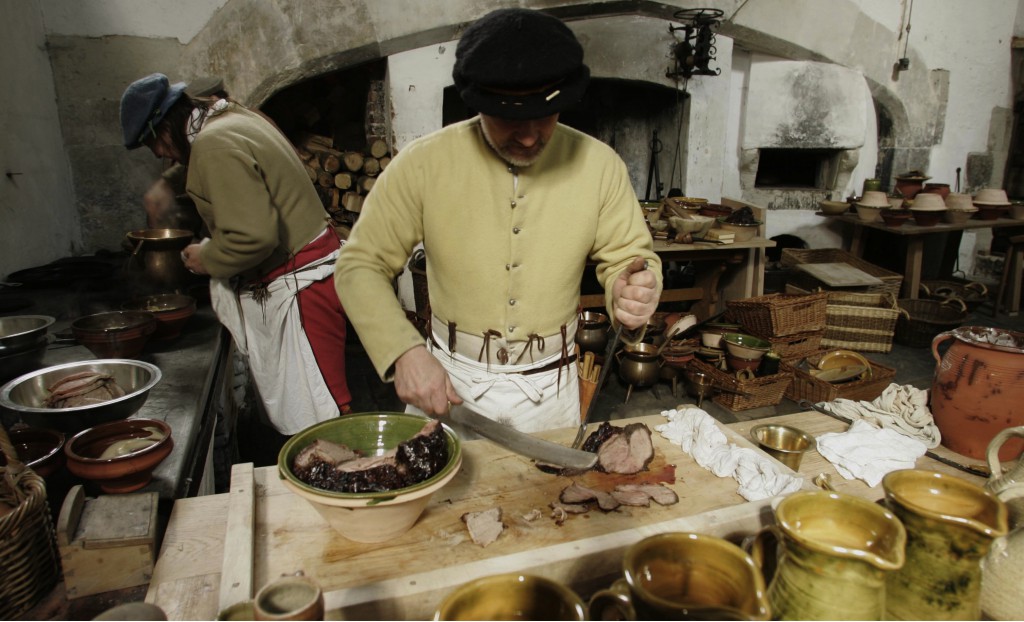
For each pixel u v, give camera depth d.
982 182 6.14
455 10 4.05
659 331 3.86
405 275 4.36
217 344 2.37
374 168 4.20
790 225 5.57
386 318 1.33
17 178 3.02
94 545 1.01
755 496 1.20
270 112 4.20
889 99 5.53
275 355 2.35
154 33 3.49
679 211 4.18
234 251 2.05
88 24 3.37
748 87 5.19
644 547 0.79
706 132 5.02
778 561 0.87
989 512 0.87
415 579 0.94
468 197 1.45
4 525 0.93
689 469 1.33
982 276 6.38
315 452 1.09
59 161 3.44
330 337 2.39
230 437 2.72
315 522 1.11
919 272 4.92
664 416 1.57
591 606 0.76
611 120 5.46
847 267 4.72
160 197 2.99
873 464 1.38
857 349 4.42
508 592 0.71
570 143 1.49
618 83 5.18
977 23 5.57
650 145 5.41
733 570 0.77
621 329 1.42
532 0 4.24
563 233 1.50
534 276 1.52
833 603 0.76
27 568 0.98
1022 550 0.94
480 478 1.26
